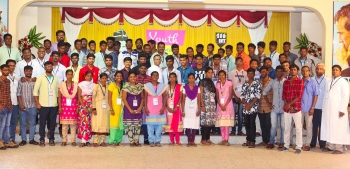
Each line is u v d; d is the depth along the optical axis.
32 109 8.26
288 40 12.68
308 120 8.11
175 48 9.48
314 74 9.20
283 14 12.67
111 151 7.61
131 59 8.70
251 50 9.89
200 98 8.46
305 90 8.09
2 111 7.70
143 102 8.35
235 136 8.95
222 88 8.58
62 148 7.93
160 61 8.82
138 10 12.51
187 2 8.90
